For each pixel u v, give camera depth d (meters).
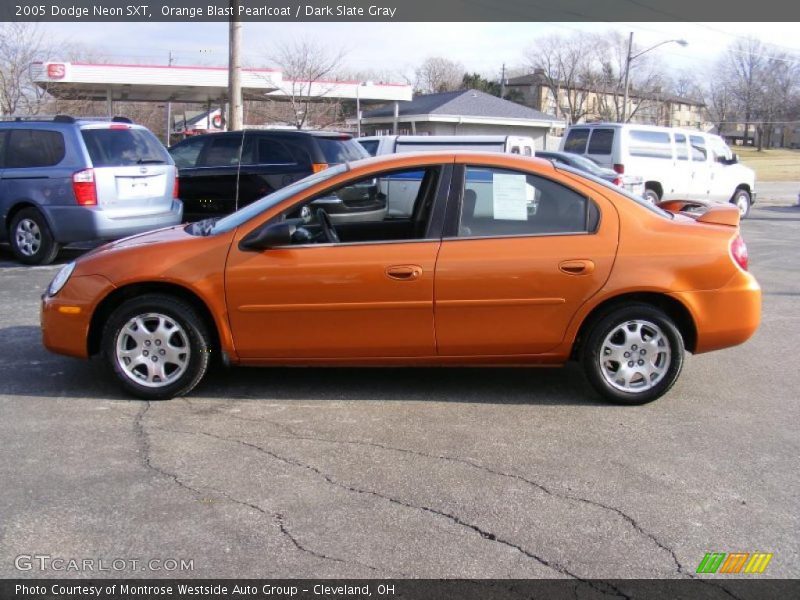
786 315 7.88
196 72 24.06
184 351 5.04
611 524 3.55
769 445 4.47
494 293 4.83
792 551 3.35
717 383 5.62
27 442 4.42
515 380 5.60
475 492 3.84
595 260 4.85
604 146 16.97
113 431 4.59
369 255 4.85
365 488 3.88
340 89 28.58
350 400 5.15
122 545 3.35
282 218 5.00
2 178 9.83
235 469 4.09
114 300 5.14
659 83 61.19
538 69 60.00
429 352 4.96
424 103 38.28
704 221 5.22
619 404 5.08
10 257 10.68
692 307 4.93
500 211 4.95
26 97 25.22
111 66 23.12
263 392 5.30
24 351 6.23
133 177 9.89
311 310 4.88
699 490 3.89
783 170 53.69
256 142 11.49
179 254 4.96
